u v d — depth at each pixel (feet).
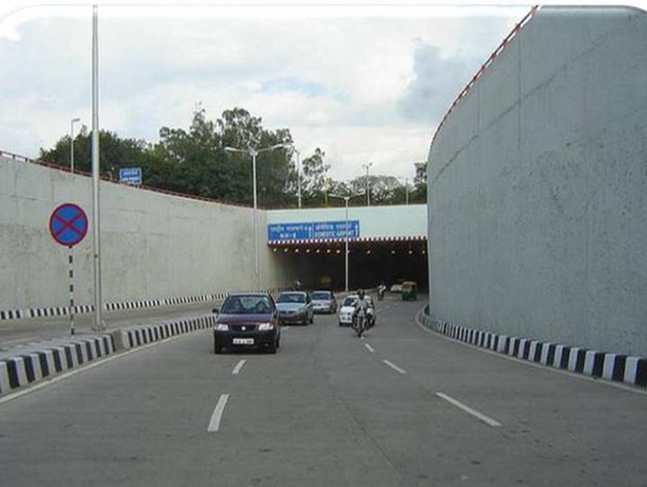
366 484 23.31
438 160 123.85
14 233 118.32
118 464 26.07
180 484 23.41
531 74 66.64
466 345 82.84
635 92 46.29
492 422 33.78
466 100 96.17
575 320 56.44
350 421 34.22
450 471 24.93
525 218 69.05
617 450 28.07
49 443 29.63
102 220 149.18
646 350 45.37
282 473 24.72
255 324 70.13
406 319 146.72
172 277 178.60
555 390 44.06
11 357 48.47
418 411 36.94
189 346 79.71
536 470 25.04
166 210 176.45
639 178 45.93
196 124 384.47
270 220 234.17
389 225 226.38
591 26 52.85
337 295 232.12
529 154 67.51
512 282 73.67
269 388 45.88
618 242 48.91
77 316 124.98
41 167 126.41
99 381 49.47
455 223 104.88
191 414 36.24
